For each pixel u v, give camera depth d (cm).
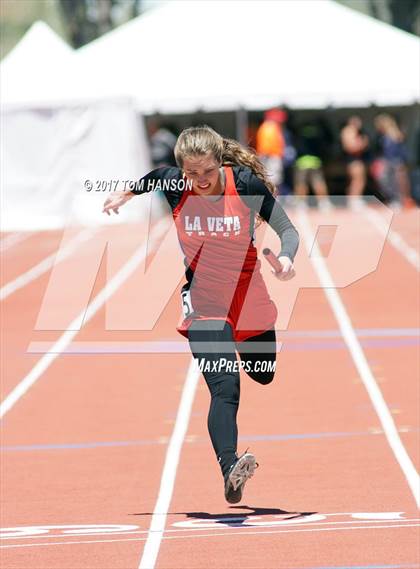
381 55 5534
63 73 5425
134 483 1670
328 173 5678
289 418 2041
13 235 4928
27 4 13888
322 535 1300
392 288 3400
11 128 5231
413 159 5897
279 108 5634
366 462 1720
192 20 5684
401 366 2431
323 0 5750
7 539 1368
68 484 1680
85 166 5241
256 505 1500
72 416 2127
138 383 2372
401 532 1298
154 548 1283
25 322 3084
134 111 5294
